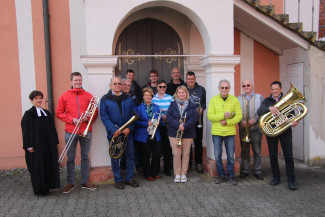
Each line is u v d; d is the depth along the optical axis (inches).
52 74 233.5
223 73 202.8
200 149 215.0
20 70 229.9
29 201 167.3
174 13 254.2
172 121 189.0
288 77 252.1
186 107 190.1
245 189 181.6
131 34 253.1
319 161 232.4
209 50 205.2
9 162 231.6
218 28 201.8
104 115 179.6
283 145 182.1
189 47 254.7
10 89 229.6
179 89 190.1
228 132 187.6
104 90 190.7
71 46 235.5
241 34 256.7
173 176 208.8
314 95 228.5
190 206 157.6
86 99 178.1
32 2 229.5
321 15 266.7
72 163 180.2
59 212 152.2
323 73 227.8
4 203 165.0
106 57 187.2
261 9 210.7
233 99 188.5
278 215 146.4
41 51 231.8
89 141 181.5
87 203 163.0
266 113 180.4
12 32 227.8
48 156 172.4
